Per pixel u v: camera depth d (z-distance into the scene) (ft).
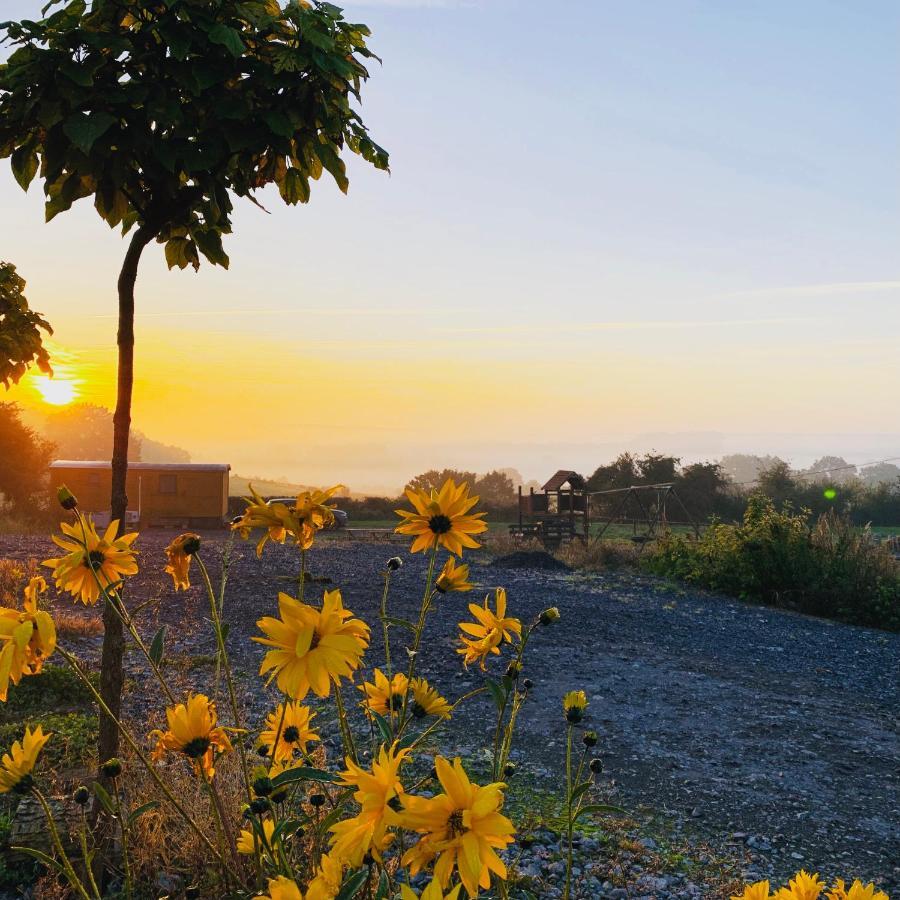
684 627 42.98
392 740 7.98
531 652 34.73
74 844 12.65
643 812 18.95
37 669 6.72
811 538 55.57
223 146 12.13
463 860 4.62
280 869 7.16
